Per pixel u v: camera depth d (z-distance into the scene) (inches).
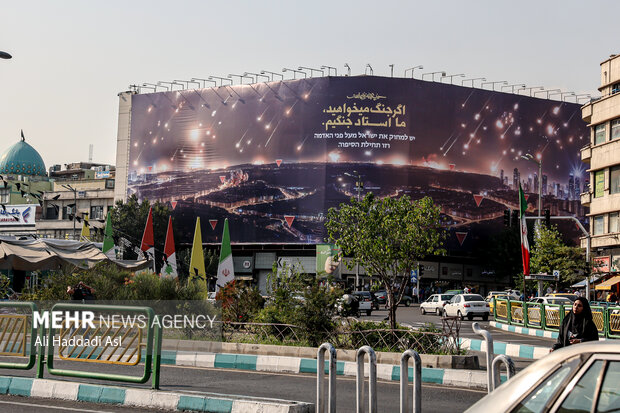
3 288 1198.3
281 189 3408.0
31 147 4488.2
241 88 3538.4
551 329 1154.0
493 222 3417.8
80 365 456.1
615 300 1838.1
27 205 4025.6
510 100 3501.5
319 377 343.6
